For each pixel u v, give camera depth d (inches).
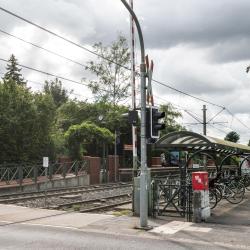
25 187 1168.8
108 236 476.4
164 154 2034.9
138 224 546.9
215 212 663.1
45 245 423.2
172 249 414.6
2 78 1395.2
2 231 499.5
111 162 1748.3
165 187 646.5
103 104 2116.1
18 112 1358.3
